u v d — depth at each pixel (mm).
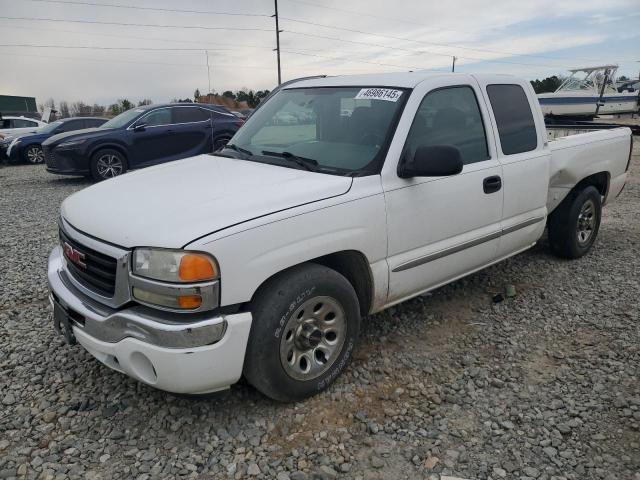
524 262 5406
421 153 3191
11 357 3584
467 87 3957
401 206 3336
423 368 3451
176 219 2645
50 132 16844
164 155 11914
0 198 9977
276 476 2523
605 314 4215
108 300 2721
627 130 5875
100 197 3186
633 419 2924
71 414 2979
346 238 3051
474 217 3875
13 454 2658
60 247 3494
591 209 5449
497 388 3240
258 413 2979
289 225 2783
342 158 3420
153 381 2625
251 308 2771
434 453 2674
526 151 4348
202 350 2541
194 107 12305
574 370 3430
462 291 4684
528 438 2785
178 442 2758
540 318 4172
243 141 4133
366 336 3859
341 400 3102
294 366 2961
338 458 2639
